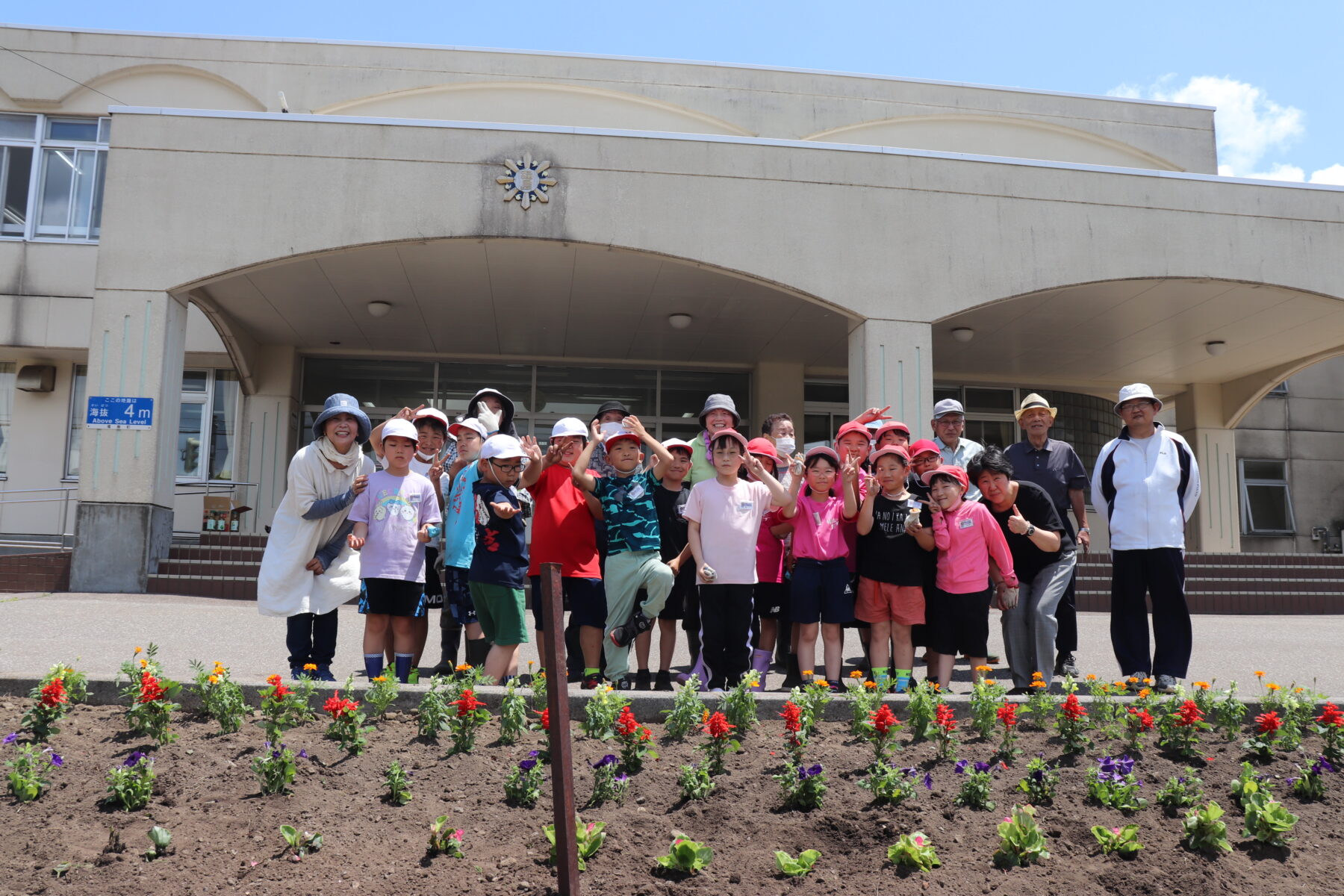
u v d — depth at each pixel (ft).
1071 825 11.95
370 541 18.15
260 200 37.27
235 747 12.87
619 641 18.08
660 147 38.50
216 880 10.46
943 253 39.32
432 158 37.55
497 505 16.96
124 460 36.47
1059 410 59.88
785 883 10.84
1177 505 20.21
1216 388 60.13
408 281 41.88
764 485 18.78
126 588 36.11
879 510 19.26
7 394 53.06
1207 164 57.72
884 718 12.97
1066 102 56.80
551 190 37.76
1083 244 39.93
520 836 11.44
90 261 51.52
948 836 11.68
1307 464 69.46
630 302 44.73
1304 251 41.19
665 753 13.26
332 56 52.80
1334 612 42.91
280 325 48.03
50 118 52.60
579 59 53.42
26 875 10.36
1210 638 30.12
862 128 54.85
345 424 18.08
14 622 26.23
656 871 10.97
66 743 12.75
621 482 18.54
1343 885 11.12
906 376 38.52
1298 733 14.02
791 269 38.58
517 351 53.31
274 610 17.51
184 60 52.29
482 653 20.43
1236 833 11.94
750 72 54.24
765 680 19.90
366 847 11.16
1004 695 14.37
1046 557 19.93
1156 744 14.03
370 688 13.94
